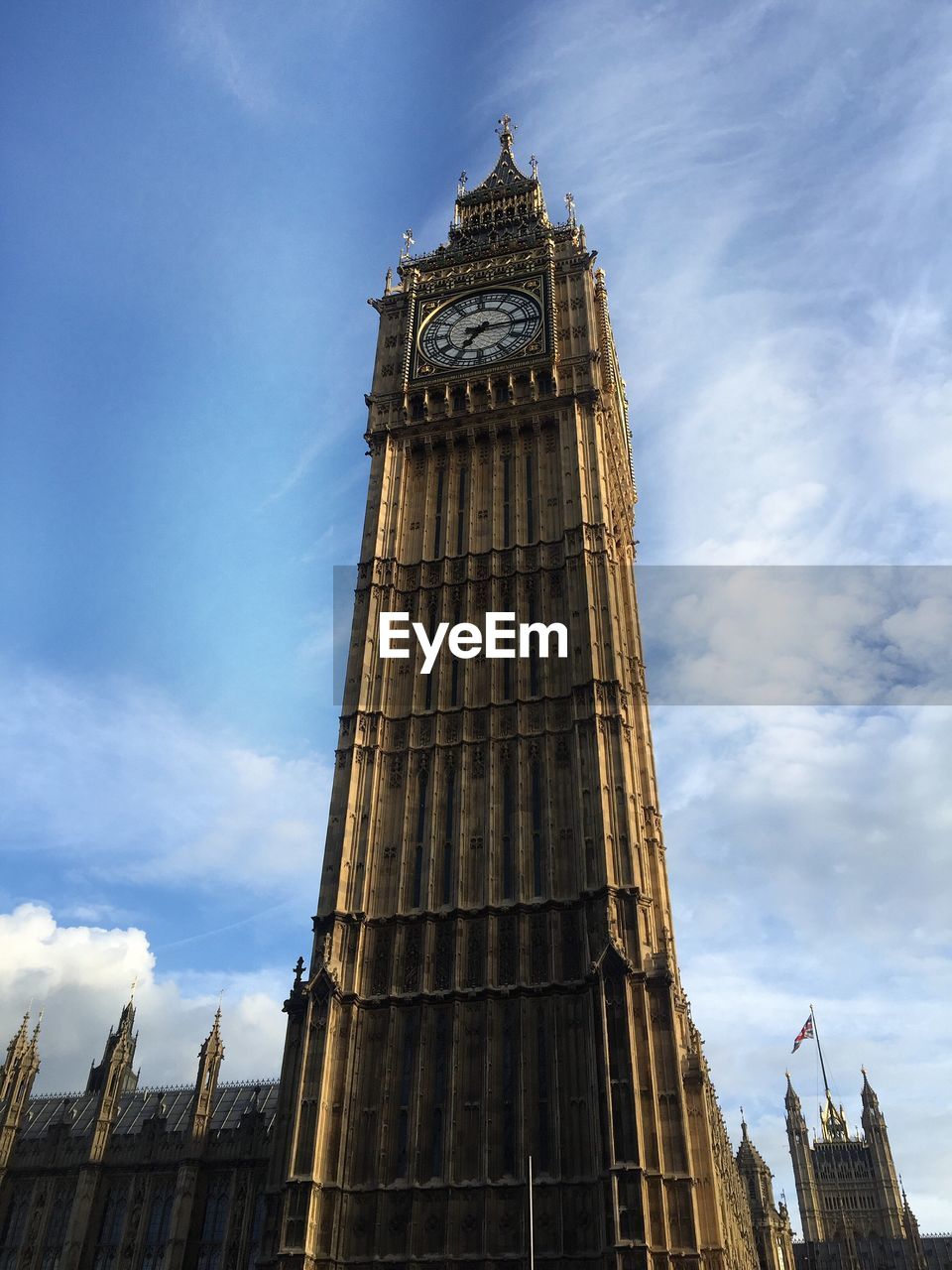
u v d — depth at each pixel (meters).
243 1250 43.53
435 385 60.41
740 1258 56.59
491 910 40.75
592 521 51.91
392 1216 34.84
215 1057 49.34
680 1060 37.50
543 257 66.19
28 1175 47.81
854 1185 168.50
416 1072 37.44
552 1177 34.56
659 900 45.00
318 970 39.34
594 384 57.88
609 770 42.97
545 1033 37.62
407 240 73.06
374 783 45.41
